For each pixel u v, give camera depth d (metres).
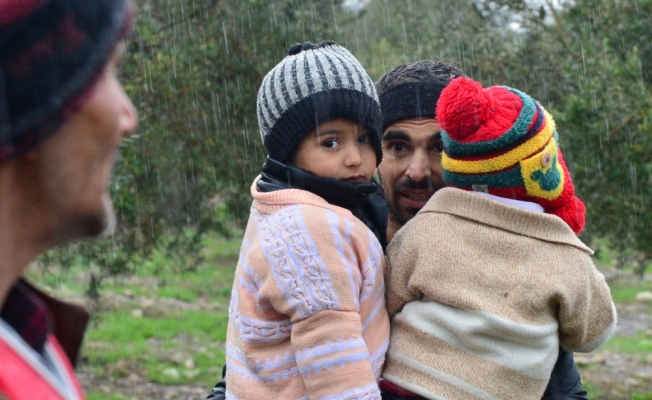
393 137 2.39
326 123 2.02
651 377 6.87
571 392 2.16
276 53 6.71
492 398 1.89
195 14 6.67
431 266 1.98
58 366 1.10
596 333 2.06
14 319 1.06
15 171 0.95
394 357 2.00
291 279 1.85
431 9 7.54
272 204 1.98
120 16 1.00
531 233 1.98
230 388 2.06
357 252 1.94
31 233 0.99
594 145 5.03
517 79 6.11
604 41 5.21
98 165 1.01
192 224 7.21
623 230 5.14
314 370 1.81
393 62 8.16
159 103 6.45
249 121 6.66
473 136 1.98
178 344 8.17
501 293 1.93
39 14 0.90
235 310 2.09
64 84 0.92
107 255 6.67
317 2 7.37
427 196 2.38
